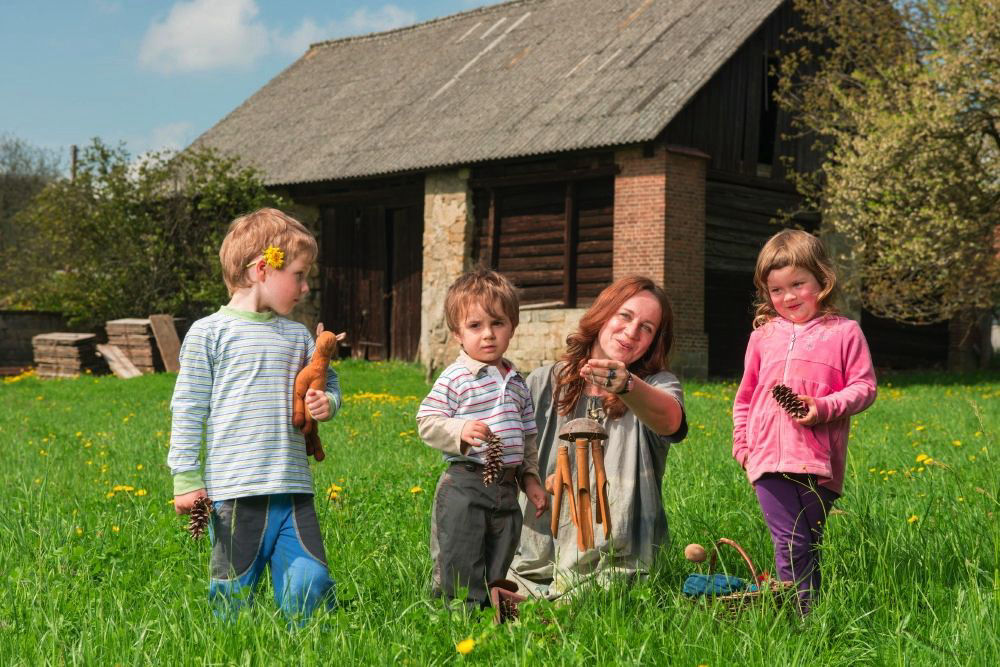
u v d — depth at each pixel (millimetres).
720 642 2988
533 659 2793
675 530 4535
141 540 4484
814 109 19781
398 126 22656
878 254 19203
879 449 7812
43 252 30703
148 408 13719
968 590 3320
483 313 3598
